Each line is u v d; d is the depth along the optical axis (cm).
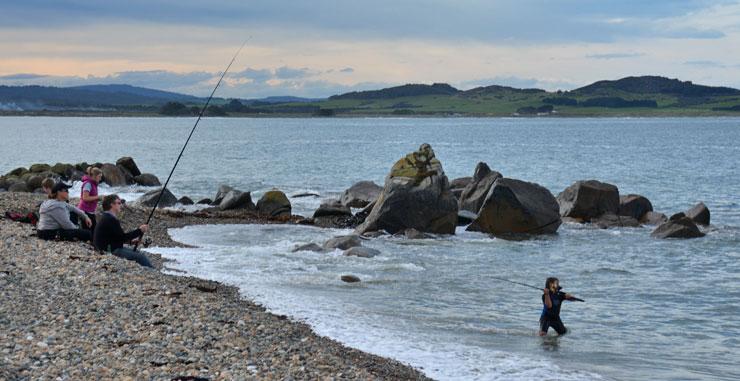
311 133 17775
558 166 7250
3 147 10469
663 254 2366
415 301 1611
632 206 3145
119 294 1279
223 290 1580
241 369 934
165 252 2109
